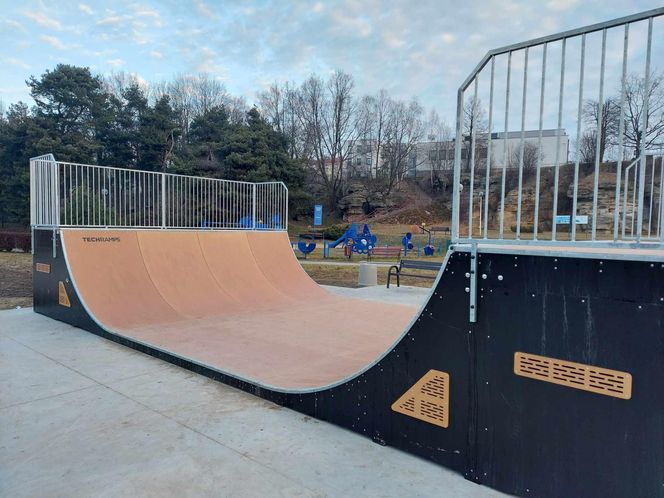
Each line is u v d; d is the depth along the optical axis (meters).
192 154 33.34
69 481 2.38
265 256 9.66
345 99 47.75
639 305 1.81
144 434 2.95
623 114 1.97
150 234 7.91
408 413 2.64
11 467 2.53
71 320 6.14
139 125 35.59
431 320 2.49
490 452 2.27
